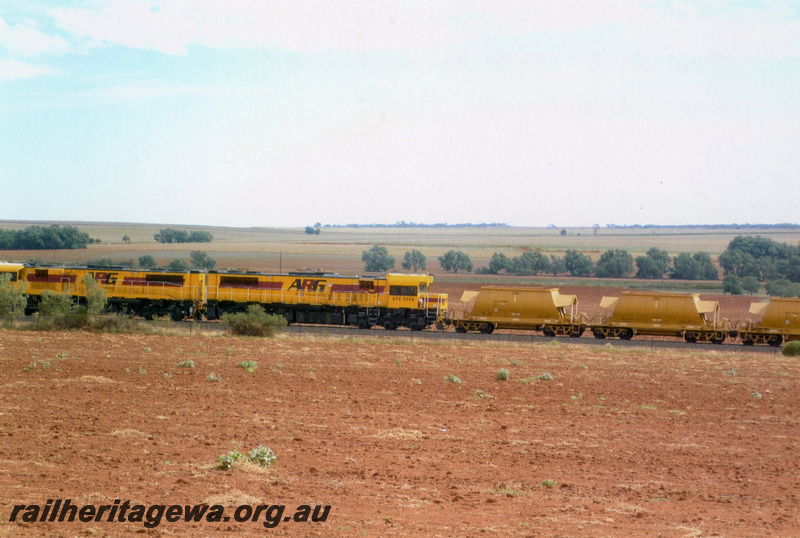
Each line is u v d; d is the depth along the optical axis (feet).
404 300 204.23
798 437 76.89
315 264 613.11
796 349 163.94
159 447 62.13
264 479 52.60
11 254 599.98
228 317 179.73
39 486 48.26
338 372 115.44
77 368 109.50
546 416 85.46
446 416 83.25
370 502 47.80
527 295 201.16
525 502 49.67
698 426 81.76
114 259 585.63
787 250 538.06
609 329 198.29
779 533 43.98
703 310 194.29
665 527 44.42
